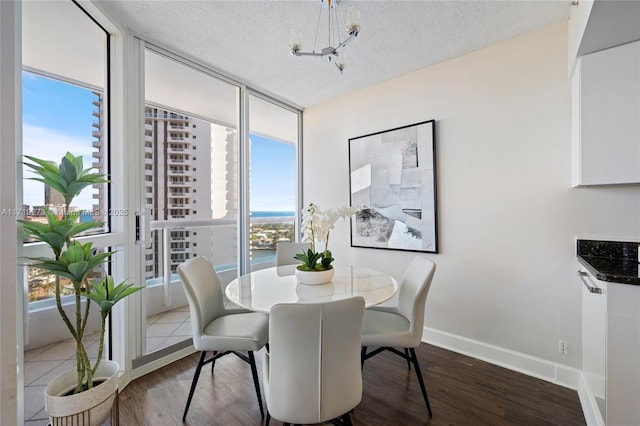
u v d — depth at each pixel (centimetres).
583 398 166
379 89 286
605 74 152
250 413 163
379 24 192
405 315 190
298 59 241
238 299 151
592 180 156
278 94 314
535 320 199
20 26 124
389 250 278
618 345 124
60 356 199
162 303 287
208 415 161
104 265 191
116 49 192
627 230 167
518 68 206
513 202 208
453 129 237
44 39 159
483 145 222
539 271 197
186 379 198
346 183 317
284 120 375
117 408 138
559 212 190
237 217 294
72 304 212
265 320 184
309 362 107
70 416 119
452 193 238
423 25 193
